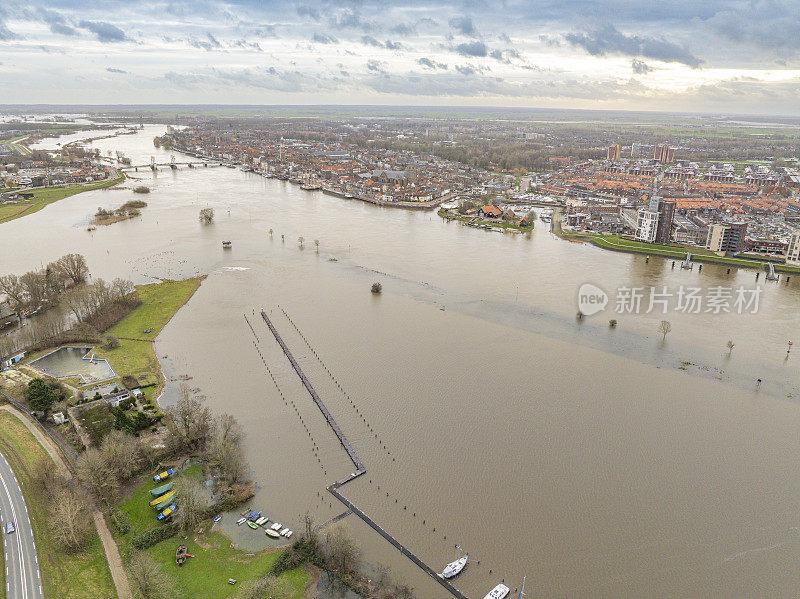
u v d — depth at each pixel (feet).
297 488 600.39
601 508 574.97
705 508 576.20
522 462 645.92
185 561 500.33
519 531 543.39
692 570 501.15
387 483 609.42
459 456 655.76
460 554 514.27
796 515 568.00
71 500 545.03
